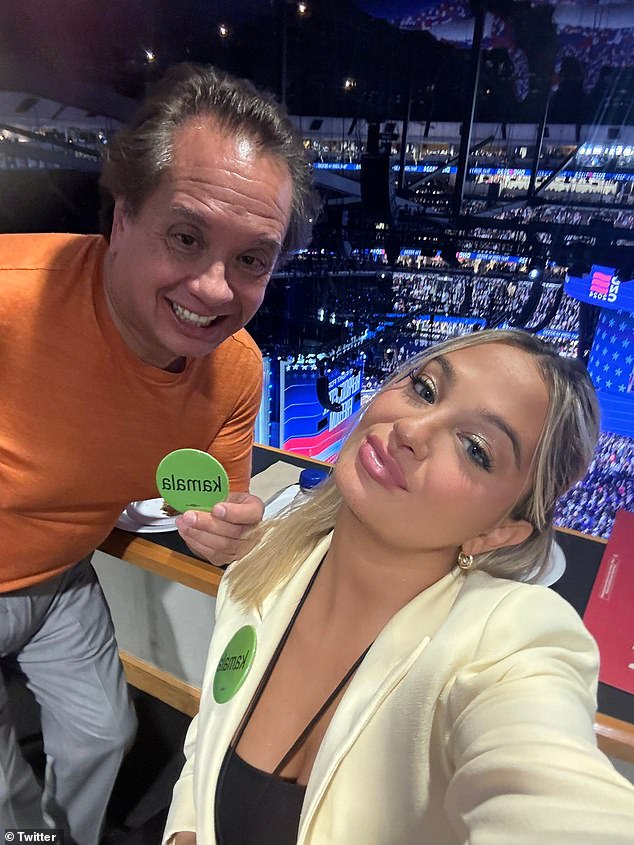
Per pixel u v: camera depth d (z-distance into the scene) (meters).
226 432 1.09
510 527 0.59
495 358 0.57
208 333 0.84
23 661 1.18
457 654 0.51
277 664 0.68
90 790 1.24
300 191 0.82
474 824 0.38
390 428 0.57
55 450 0.94
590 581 1.03
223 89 0.74
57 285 0.89
